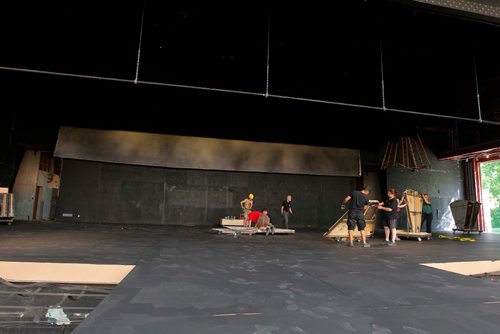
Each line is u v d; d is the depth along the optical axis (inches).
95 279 145.6
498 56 368.2
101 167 525.3
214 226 527.5
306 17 295.9
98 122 502.6
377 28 307.9
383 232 468.4
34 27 325.7
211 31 331.6
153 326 68.7
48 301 134.0
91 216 511.8
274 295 98.1
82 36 345.1
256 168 545.6
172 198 543.8
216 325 70.7
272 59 386.0
